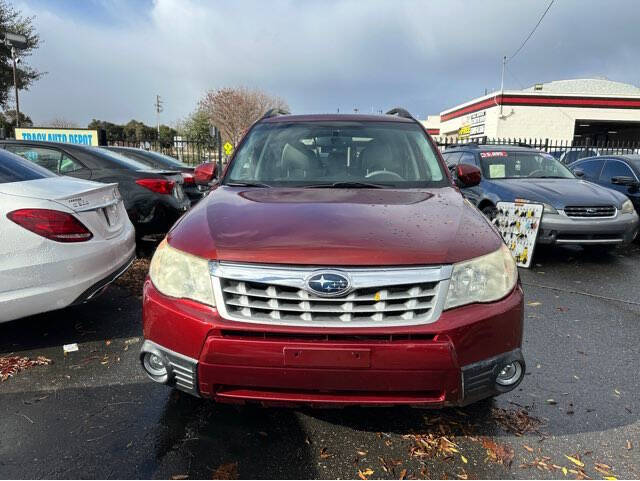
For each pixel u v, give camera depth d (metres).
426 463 2.22
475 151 7.88
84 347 3.42
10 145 6.00
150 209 5.71
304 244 2.04
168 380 2.16
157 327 2.14
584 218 5.95
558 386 2.96
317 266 1.97
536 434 2.45
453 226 2.30
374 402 2.00
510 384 2.15
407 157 3.41
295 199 2.70
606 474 2.16
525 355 3.42
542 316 4.25
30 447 2.28
